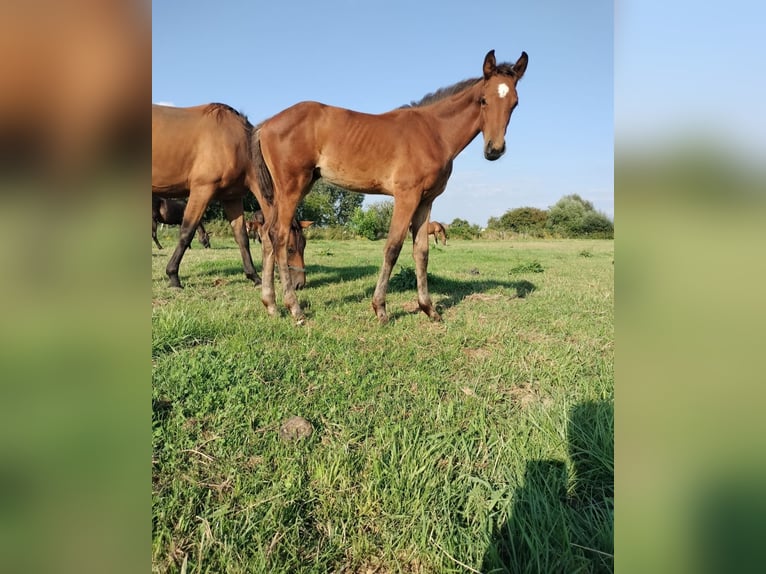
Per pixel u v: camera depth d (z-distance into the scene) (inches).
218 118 229.9
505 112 178.9
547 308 217.5
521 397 116.1
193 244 635.5
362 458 85.2
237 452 85.9
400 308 211.3
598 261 519.8
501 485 77.7
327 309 201.6
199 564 59.6
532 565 61.2
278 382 117.3
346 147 178.7
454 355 143.8
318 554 62.8
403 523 68.9
